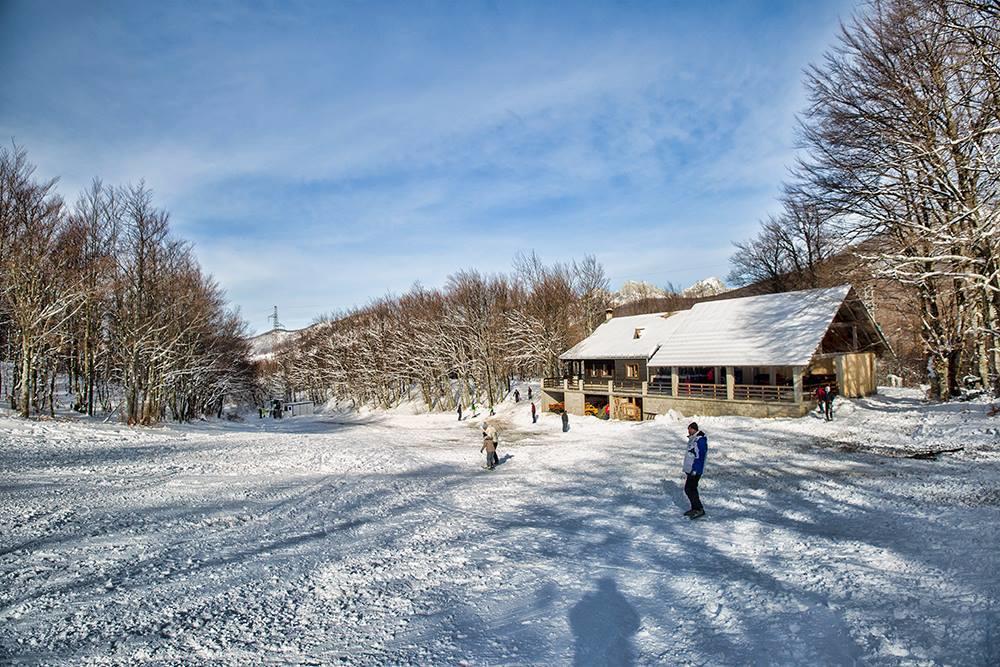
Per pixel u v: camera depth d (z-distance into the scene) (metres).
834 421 22.50
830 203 24.23
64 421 24.84
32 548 7.52
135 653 4.73
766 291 52.62
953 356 24.50
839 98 22.70
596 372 45.25
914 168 20.77
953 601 5.76
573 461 19.62
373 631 5.40
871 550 7.67
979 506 9.45
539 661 4.88
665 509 11.48
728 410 29.58
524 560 7.97
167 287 33.16
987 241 19.17
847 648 5.00
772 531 9.12
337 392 81.12
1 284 25.52
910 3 17.64
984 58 16.12
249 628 5.36
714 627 5.64
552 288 57.50
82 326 33.34
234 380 51.59
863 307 28.84
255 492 12.74
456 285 59.94
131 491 11.99
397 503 12.26
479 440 29.48
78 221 30.88
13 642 4.82
